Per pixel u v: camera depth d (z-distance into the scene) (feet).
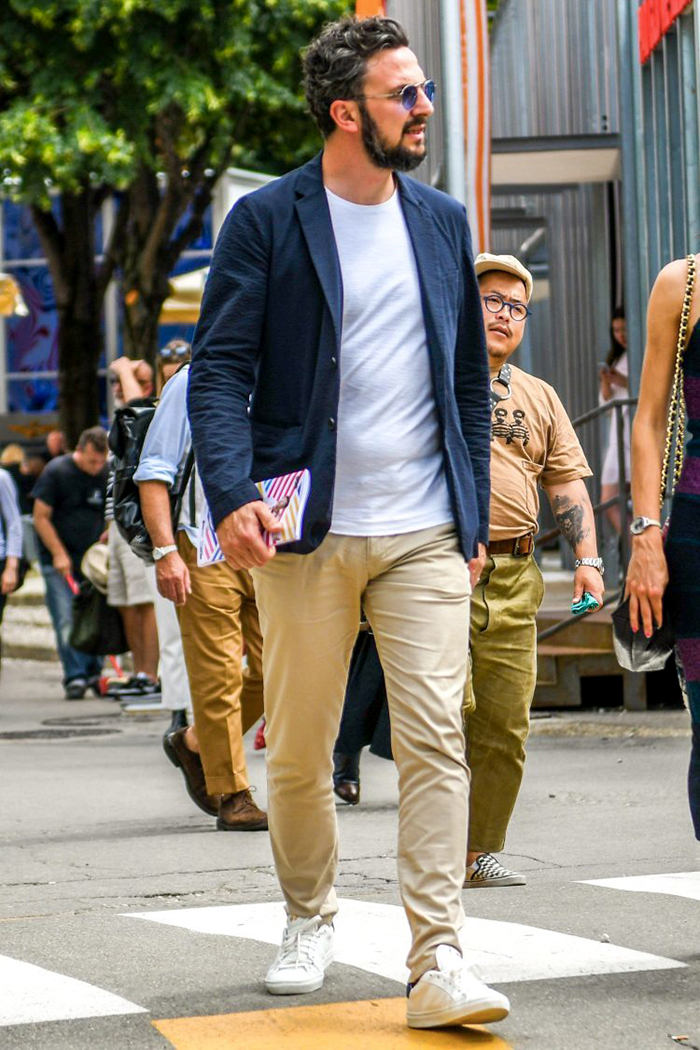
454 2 54.13
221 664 36.29
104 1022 21.36
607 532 74.02
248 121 108.37
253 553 20.57
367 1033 20.58
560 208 94.79
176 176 109.09
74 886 31.09
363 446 21.04
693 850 33.12
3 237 178.91
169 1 93.56
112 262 120.06
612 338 75.92
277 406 21.31
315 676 21.52
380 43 20.83
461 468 21.49
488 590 28.07
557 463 29.25
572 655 56.24
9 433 166.71
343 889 29.86
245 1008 21.85
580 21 72.38
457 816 20.83
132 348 112.98
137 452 36.01
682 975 23.09
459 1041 20.22
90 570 68.03
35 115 94.68
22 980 23.48
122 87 96.89
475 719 28.32
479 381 22.52
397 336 21.17
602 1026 20.80
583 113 72.43
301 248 21.04
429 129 61.82
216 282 21.26
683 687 24.09
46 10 93.91
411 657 21.11
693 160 55.36
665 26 58.34
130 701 67.26
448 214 21.91
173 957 24.84
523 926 26.11
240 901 29.37
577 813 37.78
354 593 21.40
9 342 179.73
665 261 61.05
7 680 84.17
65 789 44.65
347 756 39.83
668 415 24.34
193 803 41.75
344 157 21.17
